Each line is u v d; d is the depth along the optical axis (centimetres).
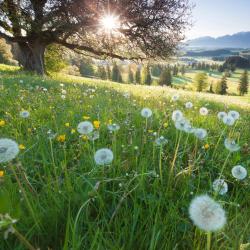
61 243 175
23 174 211
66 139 378
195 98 1241
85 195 217
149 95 1075
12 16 2431
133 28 2562
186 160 338
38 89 937
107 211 221
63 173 271
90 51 2830
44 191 228
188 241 184
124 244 171
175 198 241
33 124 436
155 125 485
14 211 124
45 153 312
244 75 14650
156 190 242
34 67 2798
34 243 179
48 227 191
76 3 2338
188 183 254
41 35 2616
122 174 275
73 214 205
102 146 342
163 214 216
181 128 279
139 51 2820
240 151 393
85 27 2403
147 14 2484
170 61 2878
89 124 254
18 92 809
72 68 5909
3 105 609
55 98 746
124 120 478
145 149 344
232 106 1152
